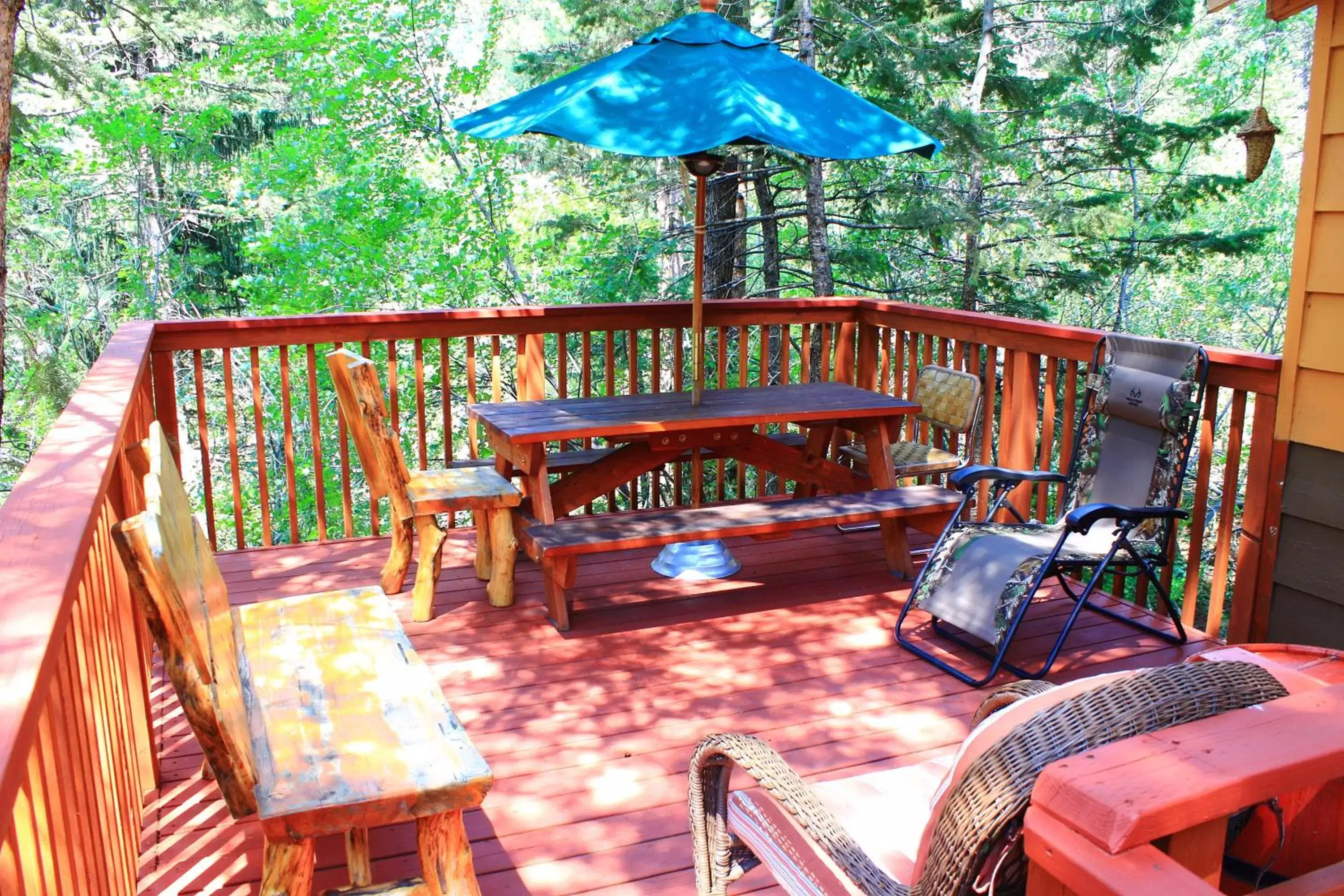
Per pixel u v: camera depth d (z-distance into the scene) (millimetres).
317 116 14406
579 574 4348
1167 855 1049
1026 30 12516
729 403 4305
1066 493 3896
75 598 1411
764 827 1927
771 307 5355
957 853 1200
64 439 2080
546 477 3951
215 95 14445
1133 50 11523
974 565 3434
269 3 14625
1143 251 11711
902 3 10938
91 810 1777
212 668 1735
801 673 3422
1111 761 1083
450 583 4250
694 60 3922
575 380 12953
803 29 9969
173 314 15617
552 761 2869
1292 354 3242
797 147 3557
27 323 13812
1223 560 3652
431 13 12508
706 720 3105
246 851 2463
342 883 2361
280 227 12531
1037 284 12953
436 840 1849
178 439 4520
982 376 4832
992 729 1308
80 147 14570
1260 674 1233
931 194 11328
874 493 4172
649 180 12828
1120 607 4004
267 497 4715
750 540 4816
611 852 2463
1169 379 3553
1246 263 17766
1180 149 11617
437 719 1997
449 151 12758
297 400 14422
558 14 18781
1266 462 3383
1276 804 1342
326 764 1837
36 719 1042
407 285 12492
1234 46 17672
